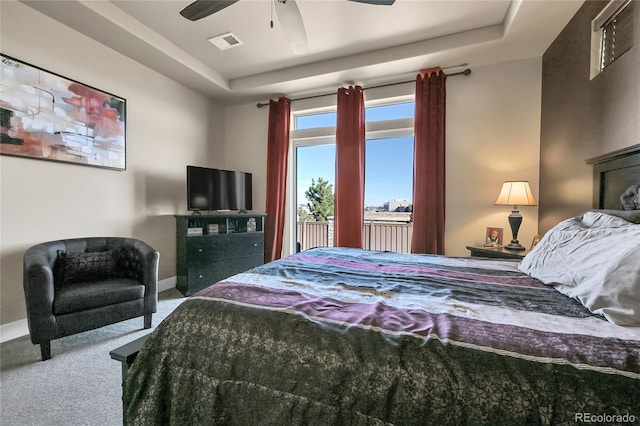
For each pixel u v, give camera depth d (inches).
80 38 102.7
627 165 65.5
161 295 129.4
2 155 84.1
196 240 131.3
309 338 33.4
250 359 34.4
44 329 72.1
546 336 30.5
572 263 46.7
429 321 35.2
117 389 62.8
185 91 149.4
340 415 29.5
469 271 63.1
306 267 65.3
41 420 53.7
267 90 153.3
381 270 64.3
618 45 72.2
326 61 133.1
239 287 47.7
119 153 117.0
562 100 98.4
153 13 100.7
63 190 99.0
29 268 71.1
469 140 126.5
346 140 145.3
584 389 24.4
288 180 167.5
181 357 37.5
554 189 103.6
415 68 127.5
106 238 102.7
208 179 142.1
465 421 25.7
